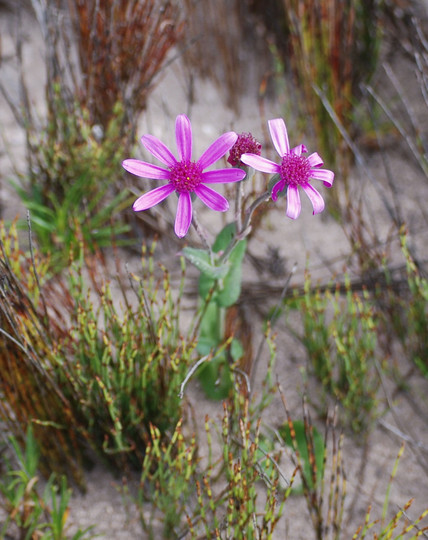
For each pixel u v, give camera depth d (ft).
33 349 1.51
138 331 1.60
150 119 2.13
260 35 2.26
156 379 1.59
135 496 1.64
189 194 1.41
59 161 1.85
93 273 1.70
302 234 1.99
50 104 1.85
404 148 2.11
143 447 1.65
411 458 1.71
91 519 1.62
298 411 1.74
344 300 1.87
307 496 1.52
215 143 1.41
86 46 1.85
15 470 1.63
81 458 1.65
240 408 1.61
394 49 2.24
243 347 1.77
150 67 1.93
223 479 1.64
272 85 2.27
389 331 1.82
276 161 1.88
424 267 1.93
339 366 1.73
